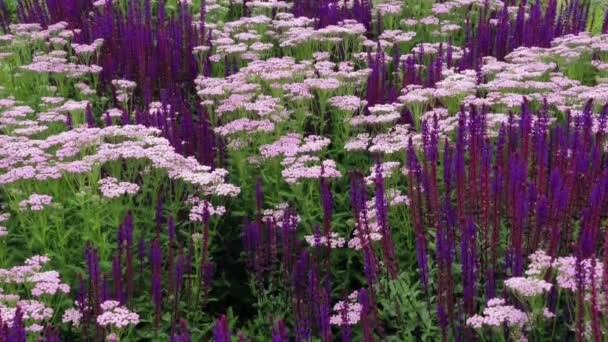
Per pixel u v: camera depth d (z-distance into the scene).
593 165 3.92
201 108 4.63
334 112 4.59
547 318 3.74
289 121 4.59
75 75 4.85
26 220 4.14
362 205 3.94
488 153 3.92
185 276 4.08
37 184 4.24
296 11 5.67
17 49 5.11
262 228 4.19
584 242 3.74
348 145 4.32
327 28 4.95
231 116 4.61
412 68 4.72
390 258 3.91
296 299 3.97
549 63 4.84
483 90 4.64
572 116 4.26
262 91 4.79
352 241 4.04
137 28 5.04
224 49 4.96
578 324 3.60
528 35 5.16
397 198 4.07
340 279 4.18
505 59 5.03
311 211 4.23
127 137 4.46
